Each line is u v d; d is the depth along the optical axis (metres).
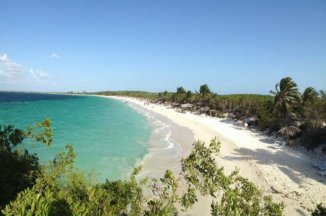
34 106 101.00
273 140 39.66
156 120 65.62
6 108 87.25
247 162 28.03
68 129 47.50
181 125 56.69
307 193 20.14
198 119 67.44
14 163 8.35
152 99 152.75
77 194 7.27
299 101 45.53
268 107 51.97
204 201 17.89
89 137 40.16
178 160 28.28
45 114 71.81
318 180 22.95
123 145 35.19
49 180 7.44
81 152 30.45
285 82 45.84
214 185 6.02
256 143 37.50
